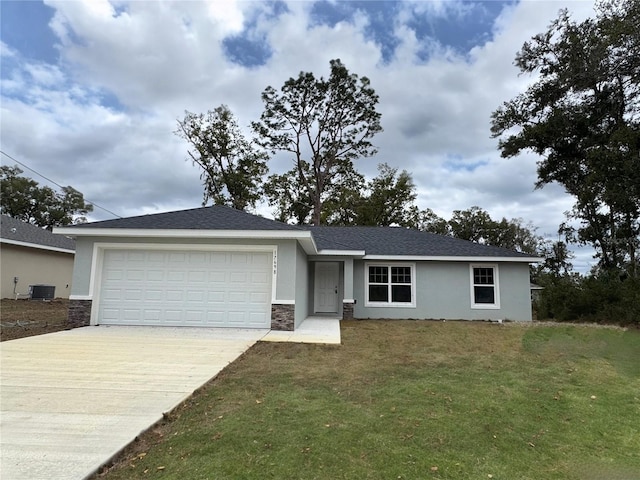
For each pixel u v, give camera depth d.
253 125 34.34
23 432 3.88
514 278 15.61
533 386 5.98
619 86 17.86
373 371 6.65
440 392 5.55
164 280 10.95
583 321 14.80
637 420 4.74
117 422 4.18
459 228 42.12
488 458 3.65
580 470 3.48
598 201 18.38
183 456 3.47
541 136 19.84
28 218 40.19
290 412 4.61
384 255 15.58
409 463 3.46
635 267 17.50
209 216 12.02
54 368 6.38
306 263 14.71
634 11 16.23
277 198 36.69
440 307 15.62
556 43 19.64
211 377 6.02
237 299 10.89
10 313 13.87
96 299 10.84
